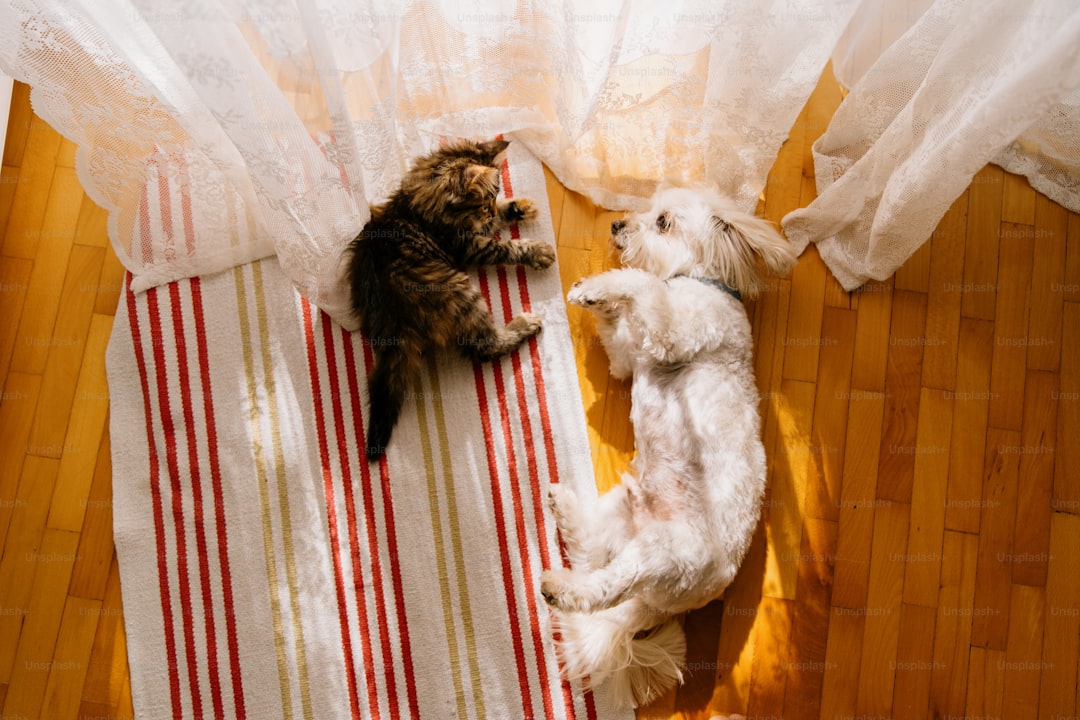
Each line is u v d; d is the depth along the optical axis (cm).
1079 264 217
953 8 167
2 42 164
